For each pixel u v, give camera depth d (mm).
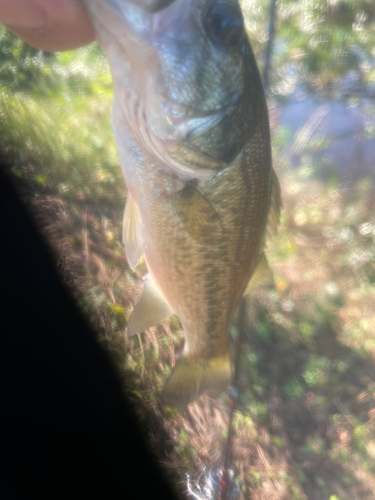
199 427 367
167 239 202
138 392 351
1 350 279
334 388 419
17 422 273
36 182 427
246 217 200
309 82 639
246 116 178
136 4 147
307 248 501
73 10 144
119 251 414
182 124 167
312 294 467
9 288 295
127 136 181
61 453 284
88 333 354
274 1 241
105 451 306
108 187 451
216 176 184
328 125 612
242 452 370
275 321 441
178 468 345
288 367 424
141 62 157
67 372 309
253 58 175
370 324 454
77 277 382
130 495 307
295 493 364
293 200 535
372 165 573
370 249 504
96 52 547
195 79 161
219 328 234
